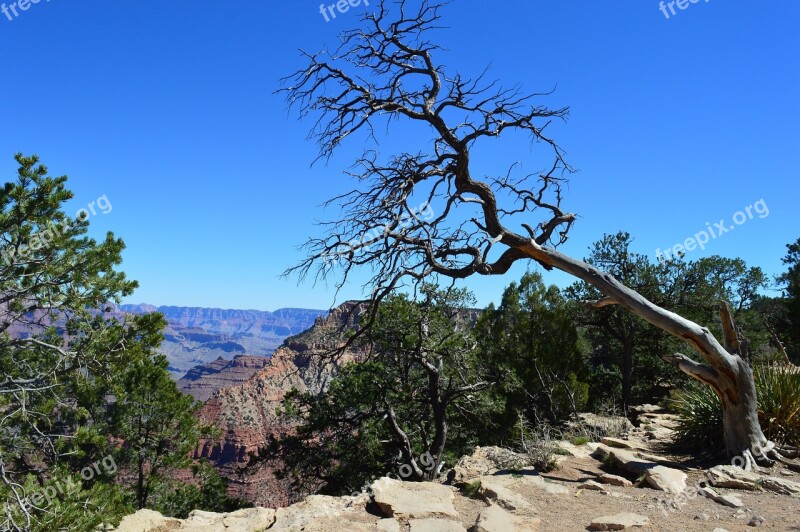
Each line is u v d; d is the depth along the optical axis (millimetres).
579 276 8898
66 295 10820
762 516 5863
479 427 18656
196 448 21375
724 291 22203
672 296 22078
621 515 5797
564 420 15289
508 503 6191
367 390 15336
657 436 10984
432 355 15008
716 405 9305
